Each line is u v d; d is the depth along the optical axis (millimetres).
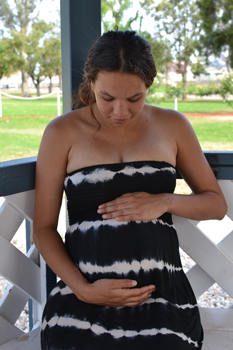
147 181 1018
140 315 869
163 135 1093
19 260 1161
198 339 900
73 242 1004
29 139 8281
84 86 1109
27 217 1148
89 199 1008
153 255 952
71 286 924
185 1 12586
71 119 1078
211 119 12008
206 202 1075
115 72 854
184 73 14078
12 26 20172
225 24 12445
